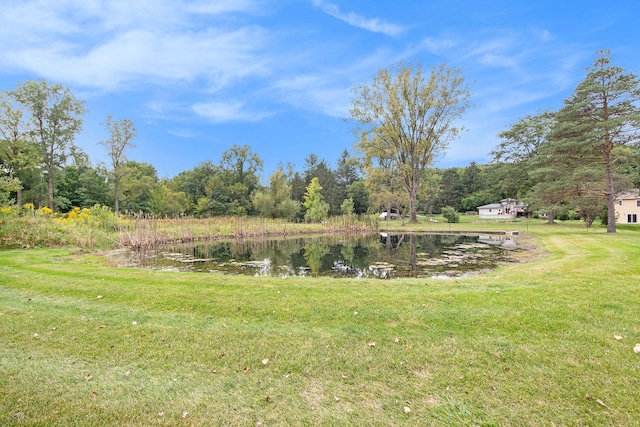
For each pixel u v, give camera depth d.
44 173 32.62
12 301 4.60
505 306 4.20
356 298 4.68
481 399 2.38
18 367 2.83
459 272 8.49
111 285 5.44
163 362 2.96
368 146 29.88
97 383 2.62
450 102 27.80
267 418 2.20
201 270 8.79
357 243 16.86
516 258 10.69
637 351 2.99
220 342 3.34
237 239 18.72
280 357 3.04
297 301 4.56
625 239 12.81
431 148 29.58
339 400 2.41
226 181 48.91
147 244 13.75
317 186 40.47
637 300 4.33
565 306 4.14
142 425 2.13
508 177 32.75
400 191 38.00
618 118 14.98
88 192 39.19
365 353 3.10
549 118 29.61
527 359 2.92
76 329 3.64
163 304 4.48
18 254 9.04
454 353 3.06
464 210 58.97
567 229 21.12
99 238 12.40
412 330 3.59
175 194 44.62
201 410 2.29
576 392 2.42
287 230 22.84
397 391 2.51
